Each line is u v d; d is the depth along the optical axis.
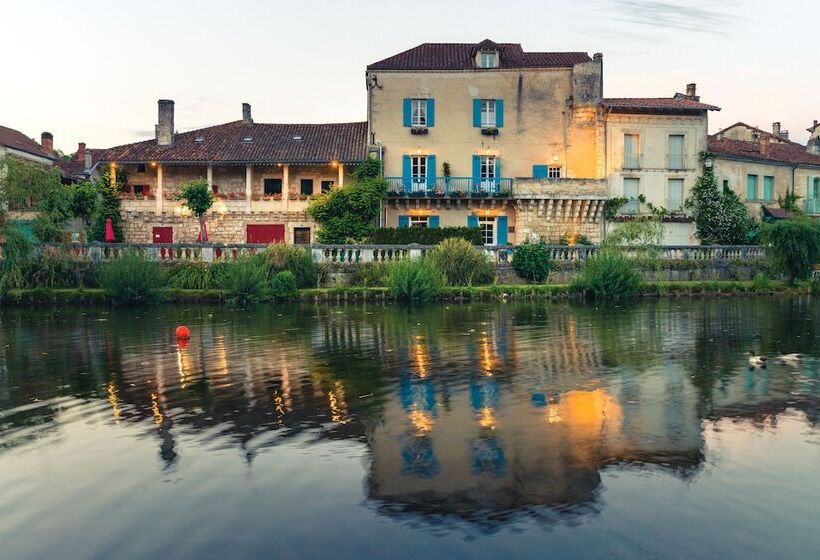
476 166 42.91
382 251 32.84
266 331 19.17
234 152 41.38
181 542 6.14
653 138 43.34
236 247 31.59
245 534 6.27
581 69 42.66
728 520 6.45
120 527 6.45
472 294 29.56
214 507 6.84
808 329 19.22
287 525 6.45
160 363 14.17
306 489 7.26
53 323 21.48
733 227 42.53
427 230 38.09
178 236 41.03
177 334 17.69
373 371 13.16
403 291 28.83
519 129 43.03
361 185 39.56
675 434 8.95
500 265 33.06
